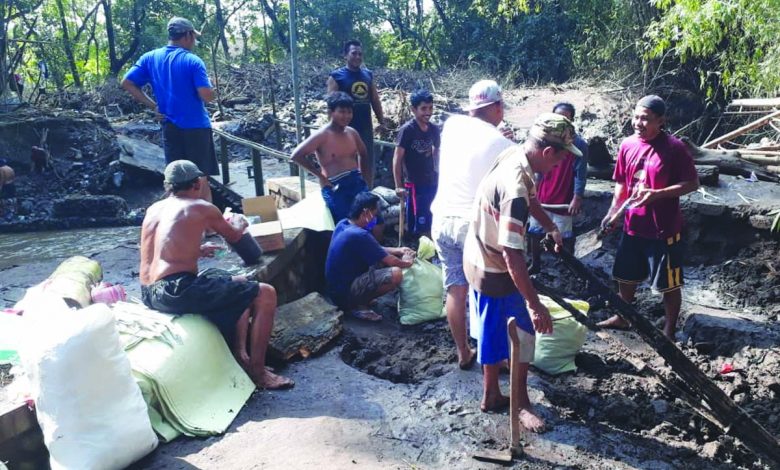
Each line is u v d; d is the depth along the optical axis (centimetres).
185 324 407
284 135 1308
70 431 323
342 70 708
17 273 593
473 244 379
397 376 450
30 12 1516
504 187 346
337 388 427
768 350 499
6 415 331
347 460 346
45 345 321
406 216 704
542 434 378
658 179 486
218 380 403
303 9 2419
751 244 642
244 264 518
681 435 407
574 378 466
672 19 962
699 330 537
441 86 1542
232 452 355
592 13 1598
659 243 501
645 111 480
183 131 586
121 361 337
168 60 578
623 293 542
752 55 987
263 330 427
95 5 2369
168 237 416
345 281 558
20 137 1205
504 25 2055
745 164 748
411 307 548
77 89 1725
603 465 352
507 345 382
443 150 443
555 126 343
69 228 911
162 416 376
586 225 736
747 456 391
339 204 623
